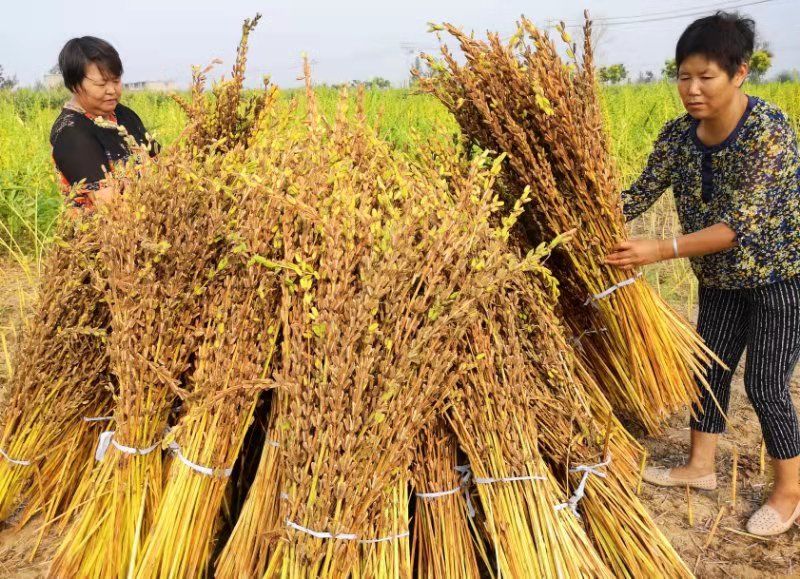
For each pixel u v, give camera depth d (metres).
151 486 2.26
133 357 2.17
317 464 1.89
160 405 2.23
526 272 2.62
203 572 2.26
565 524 2.17
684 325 2.71
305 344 2.06
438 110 10.13
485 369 2.22
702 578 2.42
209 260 2.27
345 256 1.97
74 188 2.61
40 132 10.02
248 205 2.17
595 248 2.58
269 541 2.02
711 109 2.33
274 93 3.04
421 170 2.75
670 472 2.92
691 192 2.61
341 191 2.10
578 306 2.88
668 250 2.46
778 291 2.46
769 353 2.52
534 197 2.57
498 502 2.15
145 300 2.14
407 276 1.99
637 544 2.25
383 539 2.02
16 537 2.56
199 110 2.85
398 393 1.96
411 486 2.33
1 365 3.88
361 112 2.57
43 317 2.50
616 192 2.57
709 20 2.27
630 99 10.88
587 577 2.09
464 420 2.23
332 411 1.88
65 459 2.67
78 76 3.13
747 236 2.35
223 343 2.18
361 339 1.92
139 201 2.16
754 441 3.22
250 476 2.58
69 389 2.57
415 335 2.02
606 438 2.33
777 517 2.60
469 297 2.06
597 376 2.92
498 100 2.46
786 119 2.35
